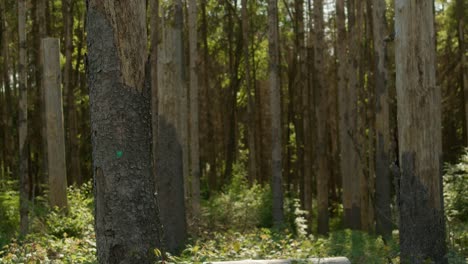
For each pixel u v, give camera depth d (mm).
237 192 22719
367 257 10055
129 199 5754
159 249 5902
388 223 16953
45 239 9695
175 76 11867
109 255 5754
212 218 18406
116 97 5777
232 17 31766
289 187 30000
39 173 28406
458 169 18734
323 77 19516
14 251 8922
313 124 23547
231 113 31797
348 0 19219
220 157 34625
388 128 17312
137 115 5840
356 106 18953
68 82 22312
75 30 29000
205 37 29078
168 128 11820
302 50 22859
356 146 18750
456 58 30219
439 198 8227
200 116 32969
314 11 19500
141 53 5895
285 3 28297
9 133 26062
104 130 5781
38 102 25688
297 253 9055
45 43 15375
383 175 17234
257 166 33750
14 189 21828
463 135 29891
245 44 24531
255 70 32156
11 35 28922
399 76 8305
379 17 17203
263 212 19609
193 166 18359
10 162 26062
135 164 5801
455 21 27234
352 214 18750
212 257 8000
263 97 37969
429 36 8203
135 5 5859
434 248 8148
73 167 22453
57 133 15344
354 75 19016
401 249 8344
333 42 29797
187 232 12977
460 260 8258
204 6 28562
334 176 29469
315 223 23953
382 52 17234
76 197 16922
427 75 8188
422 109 8180
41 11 20250
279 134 17484
